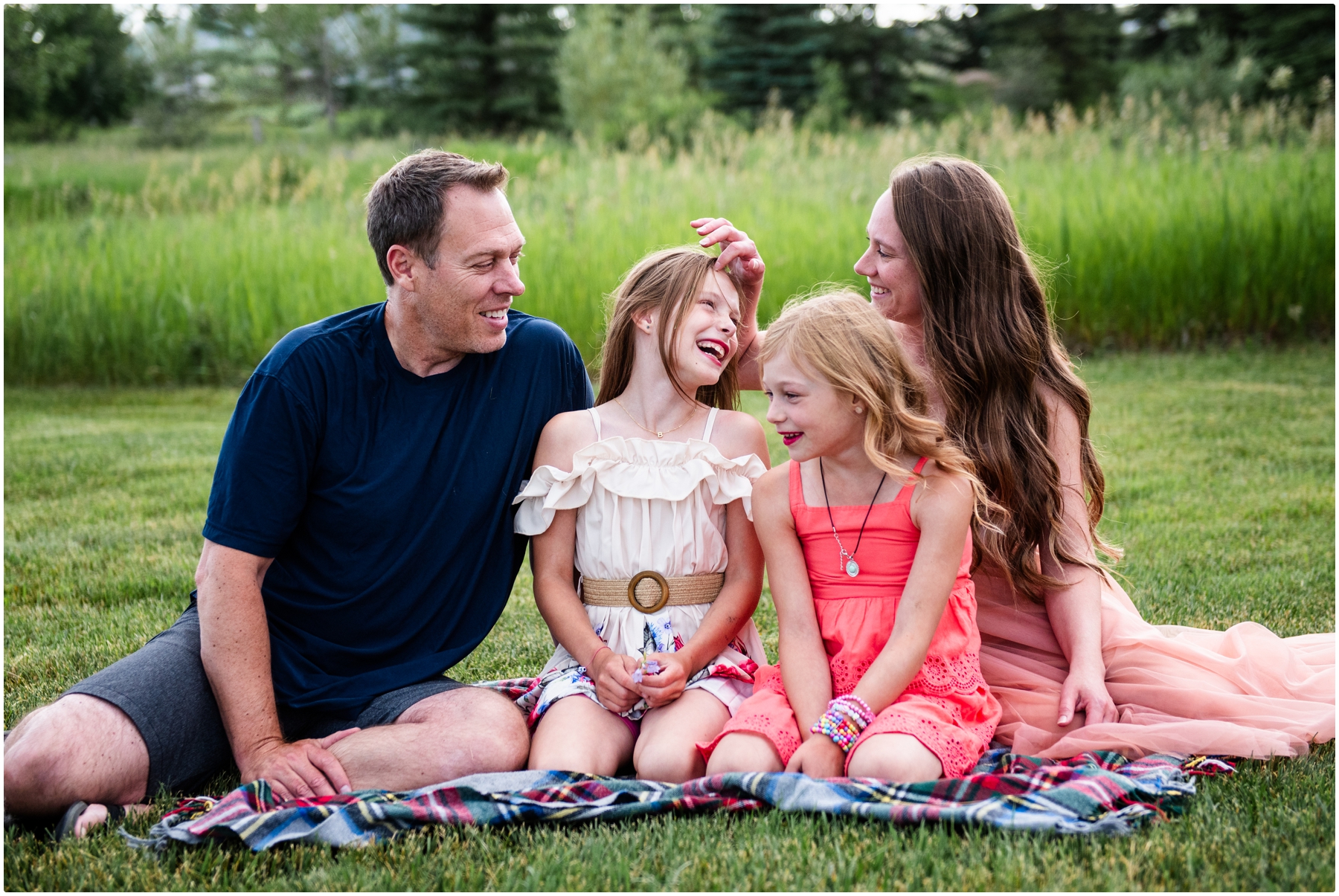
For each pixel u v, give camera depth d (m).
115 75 24.16
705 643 2.25
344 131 24.14
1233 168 10.10
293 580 2.26
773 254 8.99
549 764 2.06
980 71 24.25
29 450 6.23
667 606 2.30
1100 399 7.05
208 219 11.07
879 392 2.13
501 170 2.26
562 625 2.28
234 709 2.08
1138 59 22.53
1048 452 2.38
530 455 2.40
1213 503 4.55
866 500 2.22
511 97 23.55
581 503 2.33
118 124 24.30
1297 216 8.84
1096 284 8.86
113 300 8.98
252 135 23.75
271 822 1.83
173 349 8.96
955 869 1.67
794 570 2.25
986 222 2.37
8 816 1.87
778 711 2.14
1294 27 17.91
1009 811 1.83
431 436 2.28
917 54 23.50
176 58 25.55
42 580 3.77
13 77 21.72
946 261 2.37
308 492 2.24
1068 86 21.72
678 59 22.91
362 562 2.25
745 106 22.39
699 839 1.81
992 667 2.39
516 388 2.39
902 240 2.43
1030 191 9.53
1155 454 5.53
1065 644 2.38
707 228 2.47
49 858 1.77
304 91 27.28
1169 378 7.72
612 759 2.16
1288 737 2.13
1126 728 2.14
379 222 2.22
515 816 1.89
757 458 2.38
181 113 24.14
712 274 2.40
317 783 2.01
